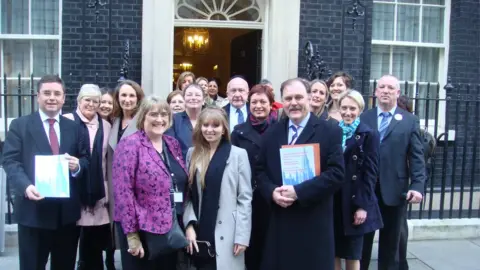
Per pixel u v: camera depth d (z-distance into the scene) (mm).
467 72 8297
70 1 7145
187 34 10133
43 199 3742
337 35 7652
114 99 4516
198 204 3670
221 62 10945
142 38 7195
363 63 7156
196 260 3688
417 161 4371
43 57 7453
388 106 4488
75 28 7168
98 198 4293
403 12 8328
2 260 5207
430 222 6242
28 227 3791
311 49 7070
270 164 3656
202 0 7691
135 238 3379
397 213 4445
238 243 3617
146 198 3406
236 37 9195
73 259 4090
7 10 7391
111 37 7109
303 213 3559
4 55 7430
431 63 8492
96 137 4320
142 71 7191
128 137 3504
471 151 8234
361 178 4070
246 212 3670
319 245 3549
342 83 4762
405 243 4875
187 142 4438
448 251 5805
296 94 3549
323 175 3484
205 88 6320
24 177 3652
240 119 4855
